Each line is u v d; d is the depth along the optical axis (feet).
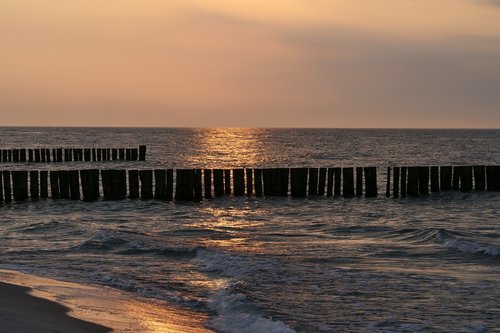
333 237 66.33
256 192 103.35
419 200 103.40
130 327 31.22
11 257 52.31
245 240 63.52
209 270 47.42
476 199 103.60
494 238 65.92
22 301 34.63
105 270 46.96
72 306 34.58
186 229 71.31
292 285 42.55
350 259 52.60
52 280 42.01
